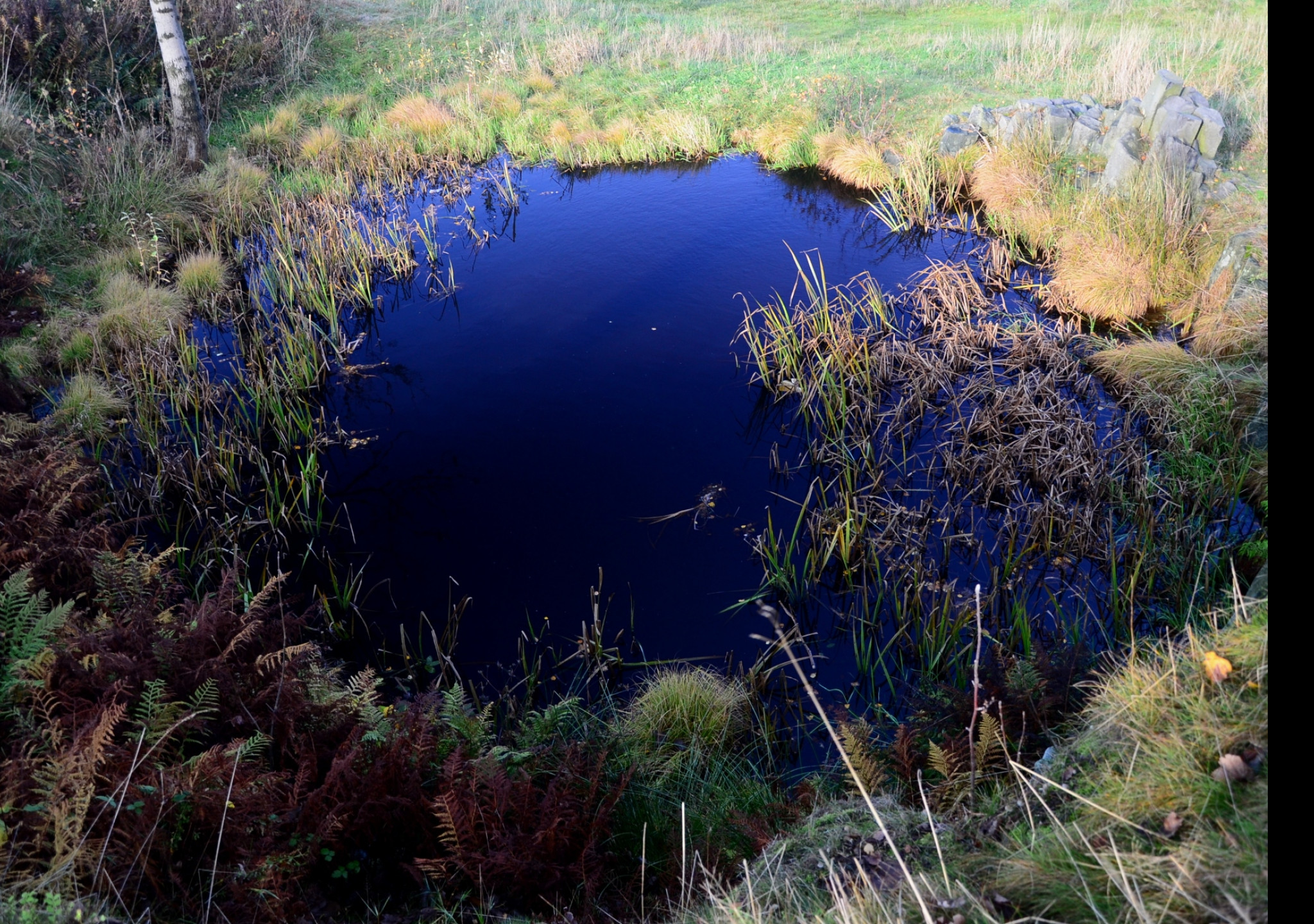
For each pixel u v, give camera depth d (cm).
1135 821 280
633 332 973
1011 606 589
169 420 787
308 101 1534
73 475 645
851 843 350
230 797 324
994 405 771
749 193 1316
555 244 1182
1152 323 889
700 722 502
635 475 761
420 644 599
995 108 1305
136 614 414
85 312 916
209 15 1531
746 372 896
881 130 1362
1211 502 625
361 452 791
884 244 1141
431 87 1634
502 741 511
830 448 769
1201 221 931
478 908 352
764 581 645
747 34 1888
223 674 390
